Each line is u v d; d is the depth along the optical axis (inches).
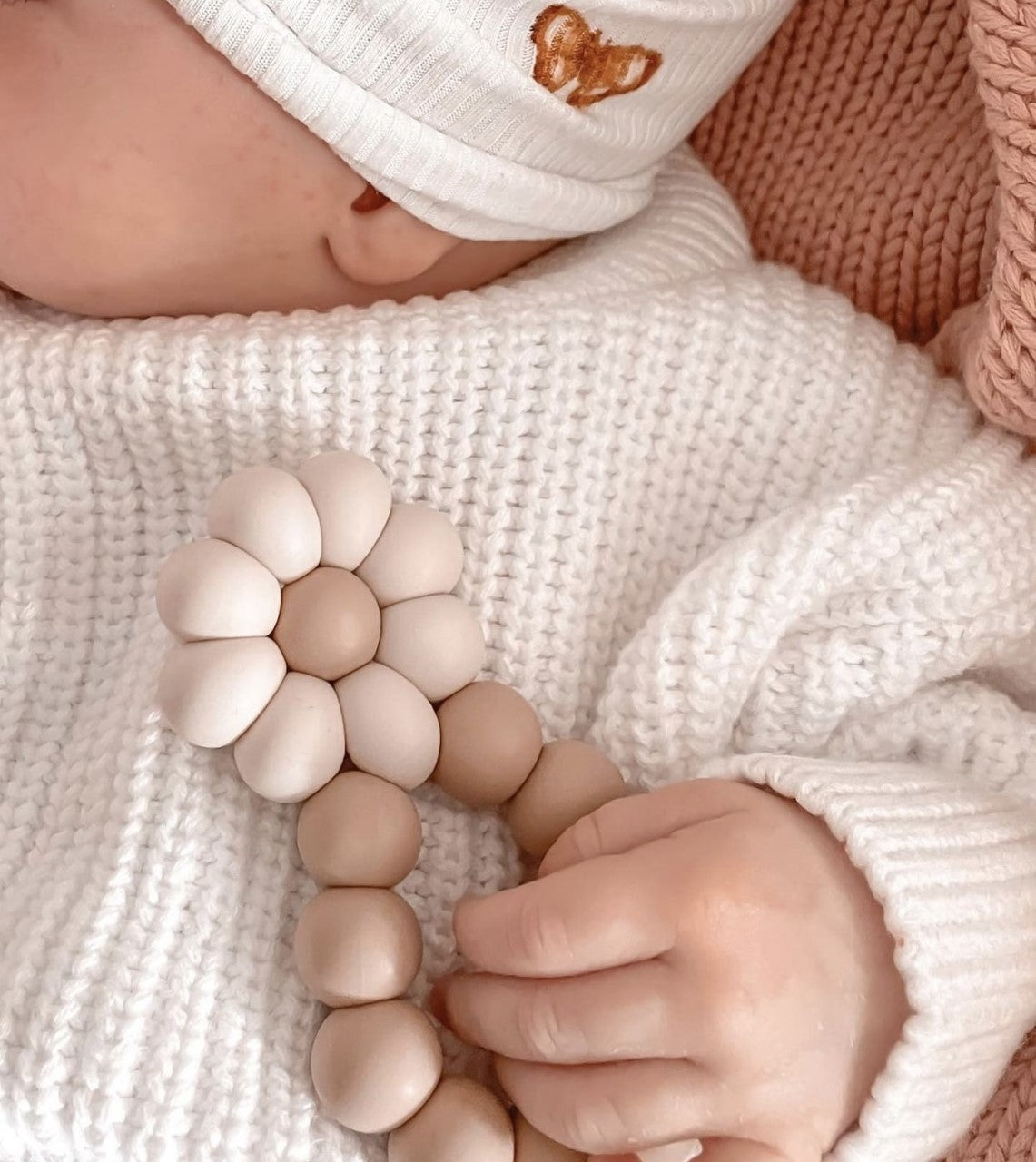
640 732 9.7
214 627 8.8
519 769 9.3
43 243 9.8
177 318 10.2
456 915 9.1
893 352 10.8
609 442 10.1
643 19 9.7
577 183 10.5
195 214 9.7
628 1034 8.6
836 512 9.8
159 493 10.2
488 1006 8.9
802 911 8.7
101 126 9.4
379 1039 8.6
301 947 8.8
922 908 8.7
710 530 10.4
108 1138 8.8
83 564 10.2
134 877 9.2
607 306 10.3
